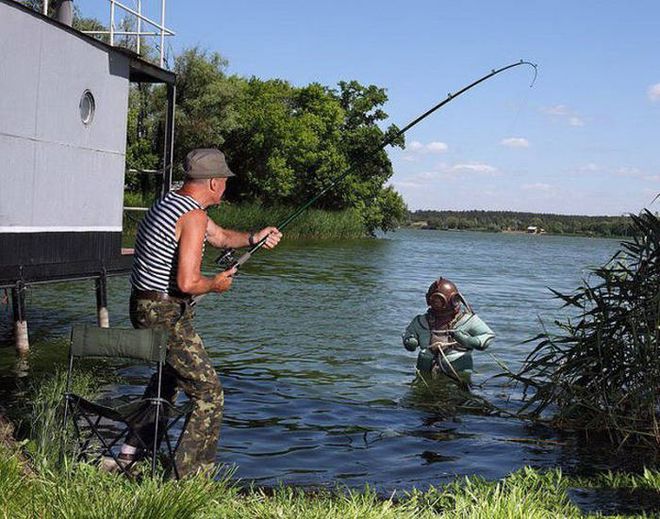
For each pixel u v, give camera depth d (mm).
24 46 10844
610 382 7871
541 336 8453
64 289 18000
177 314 5359
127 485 4641
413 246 62906
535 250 79875
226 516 4430
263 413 8125
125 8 14258
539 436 7637
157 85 52875
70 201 12148
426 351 10719
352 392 9406
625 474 6301
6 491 4262
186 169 5547
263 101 63812
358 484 5965
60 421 5945
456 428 7875
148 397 5680
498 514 4547
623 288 8039
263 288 20797
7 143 10609
